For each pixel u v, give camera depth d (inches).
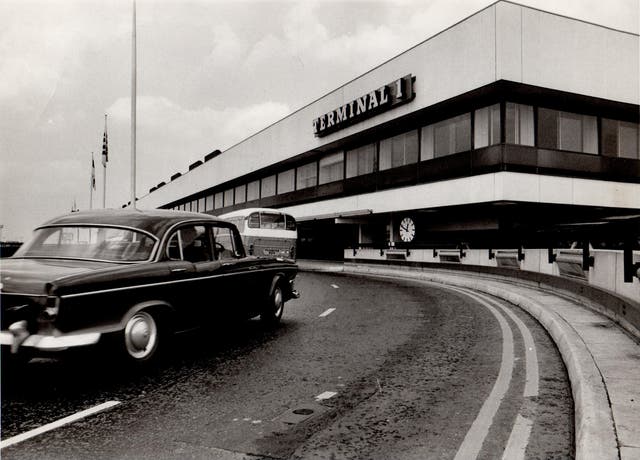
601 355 216.2
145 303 215.6
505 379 205.9
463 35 770.8
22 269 196.9
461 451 137.9
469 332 308.2
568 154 799.1
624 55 818.2
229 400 180.5
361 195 1057.5
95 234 229.5
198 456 134.5
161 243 232.2
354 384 200.4
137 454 135.3
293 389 193.8
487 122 788.0
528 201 755.4
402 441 144.7
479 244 861.2
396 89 895.1
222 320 272.4
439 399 181.5
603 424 140.3
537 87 738.8
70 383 200.4
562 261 433.4
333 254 1387.8
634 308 256.8
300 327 329.4
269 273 322.3
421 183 893.2
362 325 336.5
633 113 867.4
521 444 142.4
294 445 141.9
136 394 186.9
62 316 182.9
